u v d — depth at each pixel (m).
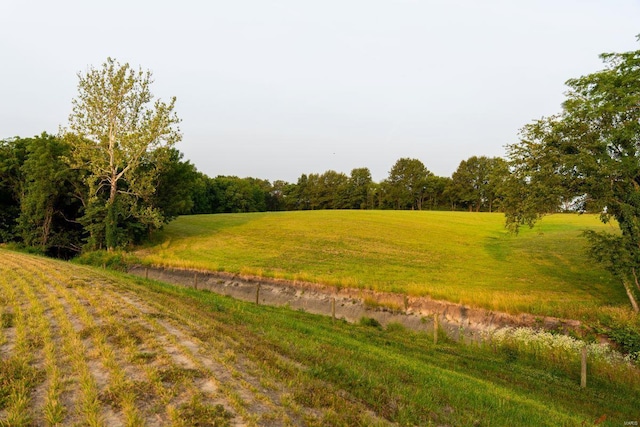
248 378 7.93
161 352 8.84
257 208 129.25
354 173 133.88
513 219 22.03
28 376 7.33
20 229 45.47
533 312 18.88
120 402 6.55
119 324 10.70
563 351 14.50
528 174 20.61
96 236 41.56
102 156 39.25
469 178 114.38
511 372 13.57
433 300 21.80
